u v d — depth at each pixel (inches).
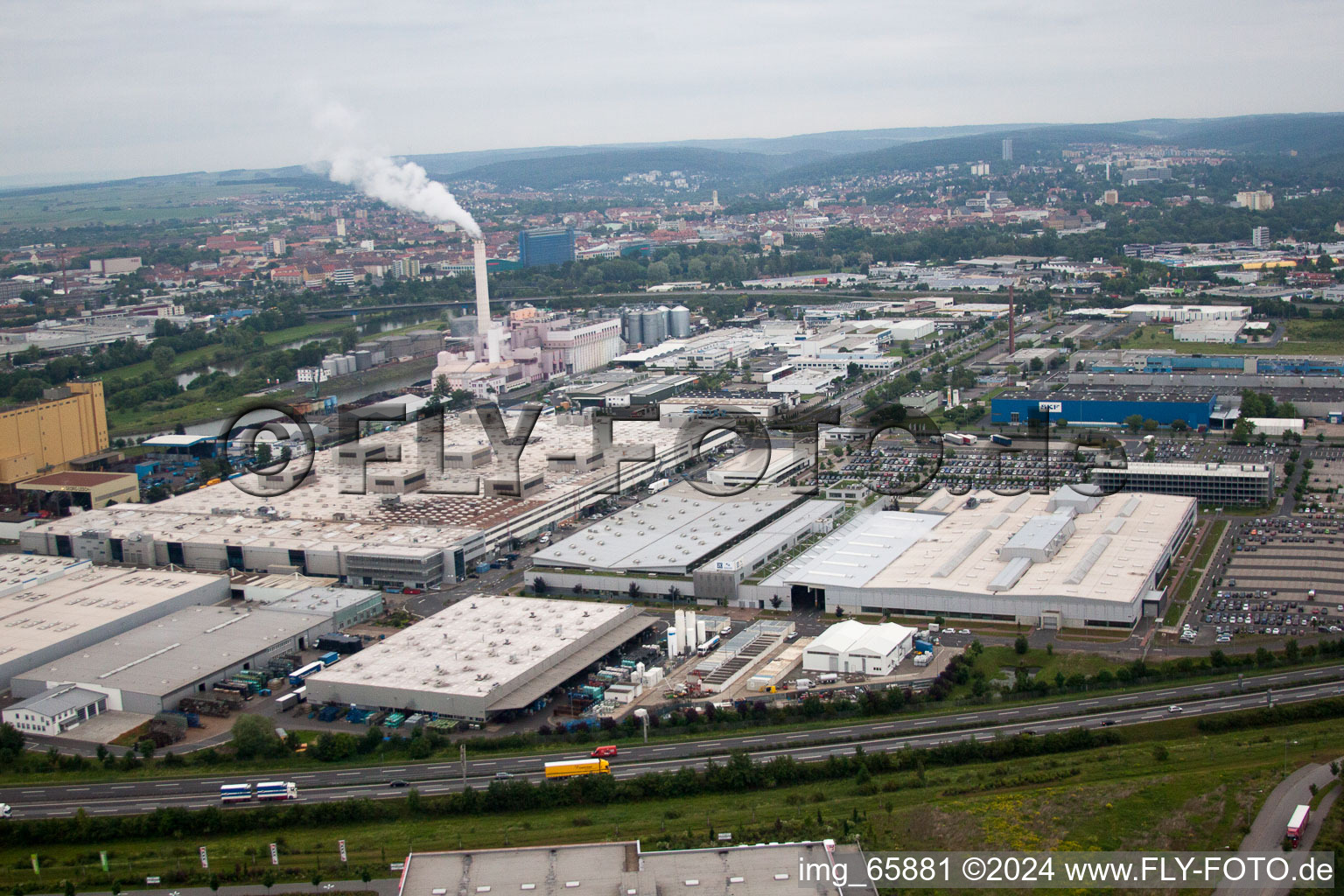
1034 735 6845.5
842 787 6441.9
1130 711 7165.4
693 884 5211.6
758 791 6451.8
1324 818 5841.5
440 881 5285.4
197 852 6063.0
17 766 7071.9
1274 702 7140.8
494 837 6028.5
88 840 6254.9
